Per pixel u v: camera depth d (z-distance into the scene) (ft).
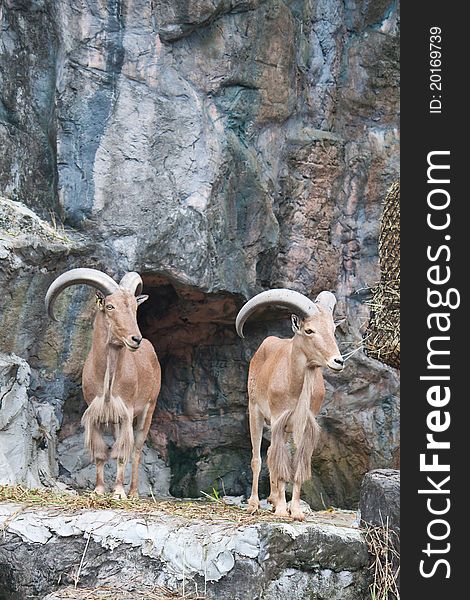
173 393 43.16
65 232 38.09
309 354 28.58
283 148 42.16
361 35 44.37
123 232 38.37
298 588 26.37
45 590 26.91
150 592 25.70
